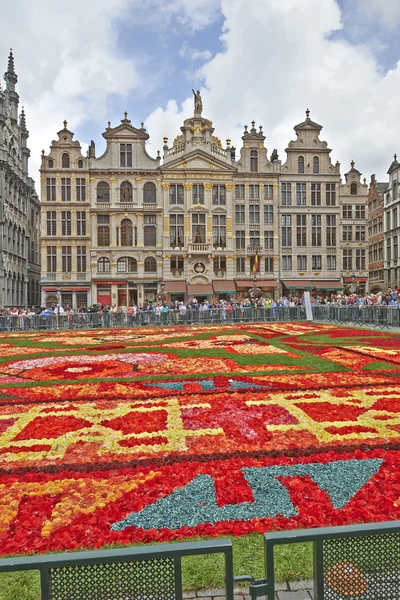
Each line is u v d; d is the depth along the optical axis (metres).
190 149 51.00
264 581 2.65
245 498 4.68
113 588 2.52
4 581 3.59
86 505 4.59
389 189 60.16
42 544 3.93
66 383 10.21
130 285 50.53
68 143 50.25
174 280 50.53
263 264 52.00
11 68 50.97
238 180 51.94
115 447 6.17
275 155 53.50
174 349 15.99
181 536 4.05
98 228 50.47
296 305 34.91
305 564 3.70
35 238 62.94
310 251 53.09
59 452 6.03
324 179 53.28
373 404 7.94
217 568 3.68
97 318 30.47
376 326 26.20
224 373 10.97
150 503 4.64
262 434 6.54
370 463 5.52
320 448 6.00
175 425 7.01
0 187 43.72
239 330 24.28
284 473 5.28
